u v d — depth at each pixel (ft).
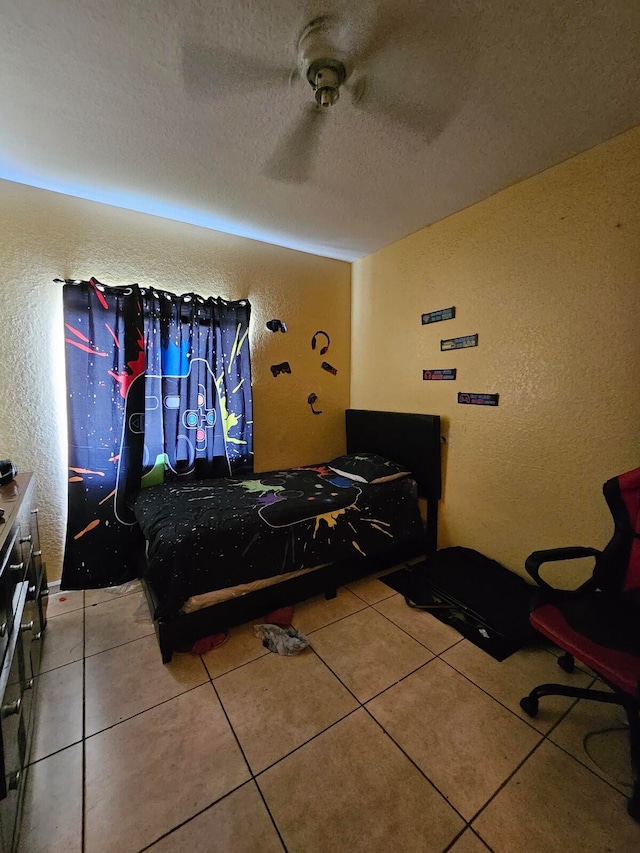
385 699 5.04
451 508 8.80
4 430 7.20
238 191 7.22
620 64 4.30
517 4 3.61
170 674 5.48
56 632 6.39
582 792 3.89
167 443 8.57
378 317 10.60
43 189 7.16
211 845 3.46
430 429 8.80
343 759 4.23
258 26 3.84
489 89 4.67
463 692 5.16
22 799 3.66
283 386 10.57
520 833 3.54
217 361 9.07
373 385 10.96
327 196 7.41
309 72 4.25
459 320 8.30
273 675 5.46
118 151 5.96
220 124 5.32
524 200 6.88
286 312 10.39
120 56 4.17
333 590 7.39
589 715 4.81
